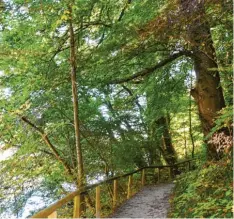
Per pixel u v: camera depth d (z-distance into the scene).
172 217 8.41
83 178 10.73
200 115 11.38
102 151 14.61
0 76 11.58
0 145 12.53
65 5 9.75
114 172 14.91
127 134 15.98
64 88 12.33
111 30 10.55
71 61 10.84
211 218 5.80
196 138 21.08
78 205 7.45
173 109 16.83
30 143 12.44
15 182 12.59
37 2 9.81
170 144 21.72
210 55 9.77
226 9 7.52
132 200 11.76
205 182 7.74
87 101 13.03
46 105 12.35
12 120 12.11
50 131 12.47
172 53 11.46
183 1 7.79
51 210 5.39
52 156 13.84
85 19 11.02
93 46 11.92
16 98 11.70
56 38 11.09
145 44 10.25
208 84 11.14
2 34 11.01
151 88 13.36
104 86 12.33
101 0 10.82
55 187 14.16
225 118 6.77
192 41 8.77
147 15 9.87
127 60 11.29
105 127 14.46
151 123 17.66
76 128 10.80
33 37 10.99
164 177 20.14
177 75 13.54
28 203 14.02
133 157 15.98
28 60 11.11
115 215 9.31
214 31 9.77
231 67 7.80
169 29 8.52
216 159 10.13
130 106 17.03
